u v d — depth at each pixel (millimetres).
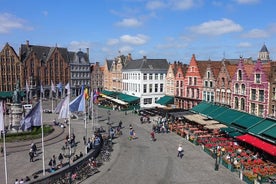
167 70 78375
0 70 89500
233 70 50906
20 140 39656
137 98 75125
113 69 95562
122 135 47219
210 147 37938
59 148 37062
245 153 34531
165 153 37000
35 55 96438
